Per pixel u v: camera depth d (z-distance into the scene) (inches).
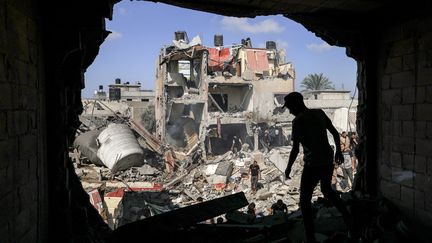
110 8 205.6
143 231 213.3
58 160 198.1
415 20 241.6
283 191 727.1
